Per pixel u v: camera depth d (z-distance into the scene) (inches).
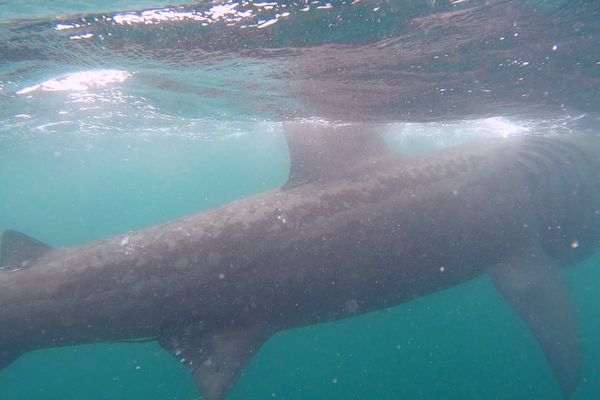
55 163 1823.3
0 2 233.1
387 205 280.5
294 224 264.8
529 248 341.4
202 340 262.5
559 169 351.6
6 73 390.0
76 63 350.9
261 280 258.2
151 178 4185.5
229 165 3250.5
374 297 292.7
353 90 365.7
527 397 772.0
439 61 299.0
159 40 284.0
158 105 570.9
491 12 225.5
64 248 271.7
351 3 220.8
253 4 227.6
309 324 291.7
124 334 263.7
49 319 254.1
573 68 316.8
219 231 259.8
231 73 356.2
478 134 617.0
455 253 305.4
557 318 302.0
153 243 258.7
